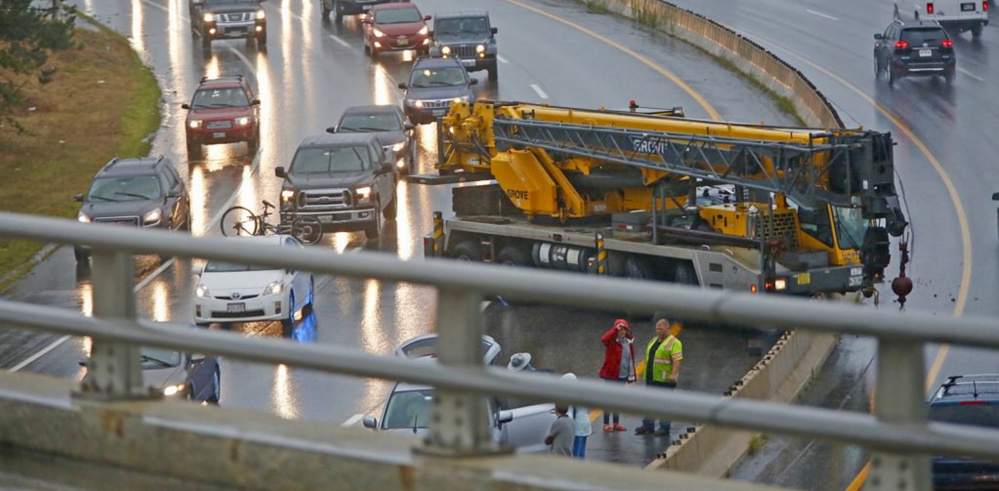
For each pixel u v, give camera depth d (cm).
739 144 7388
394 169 10694
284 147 13075
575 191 8369
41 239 1504
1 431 1547
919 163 11356
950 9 15688
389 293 8638
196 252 1384
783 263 7431
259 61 16700
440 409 1291
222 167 12488
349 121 12100
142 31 18712
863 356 7075
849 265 7469
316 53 17025
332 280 9019
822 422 1099
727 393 5547
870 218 7131
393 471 1278
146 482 1442
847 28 16862
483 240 8856
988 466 3988
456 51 15112
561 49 16738
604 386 1194
